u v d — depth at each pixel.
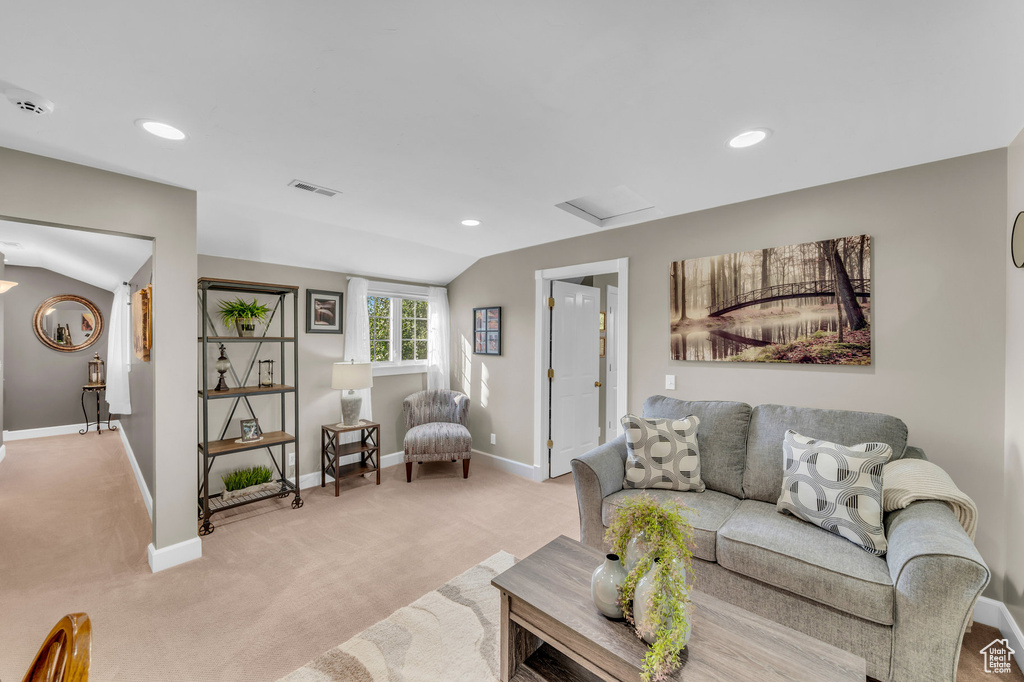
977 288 2.08
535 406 4.11
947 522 1.62
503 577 1.62
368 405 4.24
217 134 1.86
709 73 1.44
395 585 2.33
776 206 2.67
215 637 1.92
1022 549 1.83
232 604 2.16
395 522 3.13
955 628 1.43
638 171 2.29
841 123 1.79
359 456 4.45
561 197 2.69
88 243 3.60
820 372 2.52
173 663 1.77
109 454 4.92
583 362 4.56
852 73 1.44
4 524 3.11
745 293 2.77
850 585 1.59
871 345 2.35
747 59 1.37
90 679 1.69
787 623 1.76
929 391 2.20
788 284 2.60
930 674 1.46
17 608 2.12
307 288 3.94
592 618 1.39
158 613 2.09
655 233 3.21
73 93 1.54
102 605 2.15
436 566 2.52
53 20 1.17
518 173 2.31
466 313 4.77
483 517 3.22
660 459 2.49
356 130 1.83
